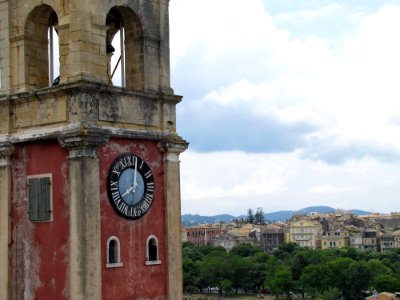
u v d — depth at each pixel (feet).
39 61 102.17
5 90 100.99
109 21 105.19
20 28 100.78
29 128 98.48
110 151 95.86
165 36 106.01
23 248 97.66
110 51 106.01
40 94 96.48
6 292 97.86
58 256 93.76
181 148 105.19
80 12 93.71
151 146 102.42
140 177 99.60
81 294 90.12
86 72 93.56
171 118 105.50
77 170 91.76
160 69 104.94
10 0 101.65
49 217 94.84
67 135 92.17
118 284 94.94
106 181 94.89
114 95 97.19
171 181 103.86
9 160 99.66
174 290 102.42
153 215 101.45
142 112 101.50
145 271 99.04
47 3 97.71
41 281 95.30
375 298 557.33
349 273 654.12
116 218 95.91
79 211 91.20
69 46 94.53
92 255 91.04
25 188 98.32
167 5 106.93
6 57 101.45
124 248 96.43
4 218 99.09
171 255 102.58
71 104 93.71
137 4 102.27
